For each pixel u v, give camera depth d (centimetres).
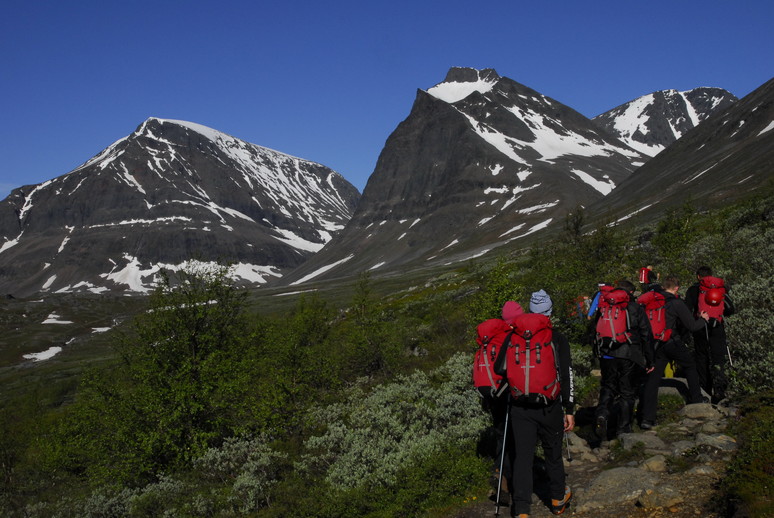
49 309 19038
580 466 696
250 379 1731
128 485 1535
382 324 2294
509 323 578
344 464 888
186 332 1755
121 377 1798
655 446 674
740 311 936
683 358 777
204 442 1512
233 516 908
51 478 2022
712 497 509
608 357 723
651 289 812
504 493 620
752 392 736
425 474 736
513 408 561
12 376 8962
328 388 1875
